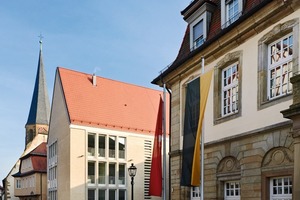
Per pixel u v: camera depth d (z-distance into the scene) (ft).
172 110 56.18
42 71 245.04
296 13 33.55
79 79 131.23
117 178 116.26
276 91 36.19
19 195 170.19
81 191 108.68
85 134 113.29
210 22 48.60
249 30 38.96
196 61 48.67
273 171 34.40
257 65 38.01
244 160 38.37
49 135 139.64
